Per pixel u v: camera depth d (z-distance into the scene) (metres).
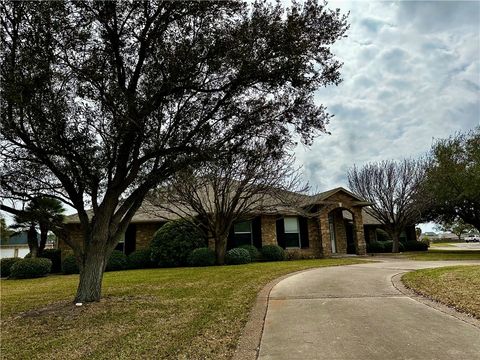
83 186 8.50
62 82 7.23
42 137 7.53
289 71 7.25
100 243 8.35
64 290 11.01
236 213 18.53
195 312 7.14
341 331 5.50
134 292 9.71
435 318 6.02
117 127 7.57
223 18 7.26
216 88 7.72
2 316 7.55
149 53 7.68
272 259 19.89
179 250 18.16
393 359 4.30
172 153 7.87
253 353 4.77
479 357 4.27
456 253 24.53
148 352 4.96
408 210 26.19
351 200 23.45
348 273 12.00
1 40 6.71
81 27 7.03
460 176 23.16
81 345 5.43
